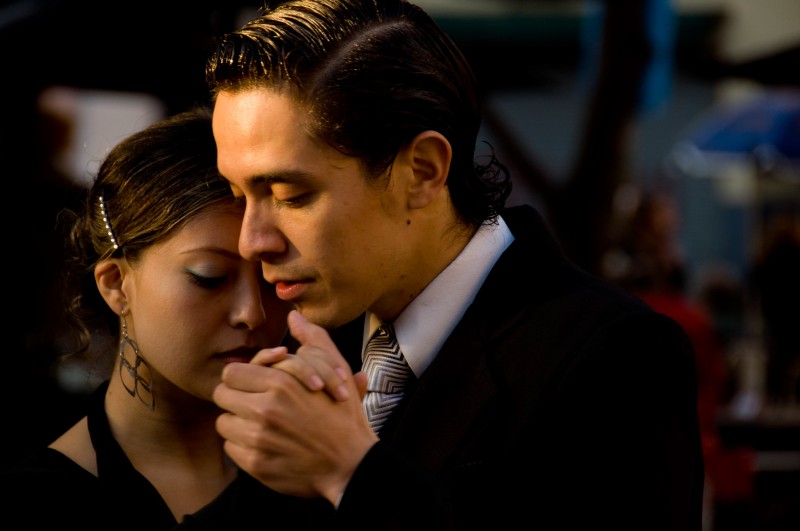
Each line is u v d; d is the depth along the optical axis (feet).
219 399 7.93
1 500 8.68
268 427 7.69
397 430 9.08
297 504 8.76
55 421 22.93
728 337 42.78
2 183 23.41
